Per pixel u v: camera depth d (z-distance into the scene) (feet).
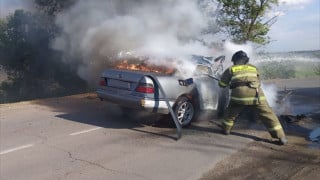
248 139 22.62
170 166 17.88
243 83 22.18
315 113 31.04
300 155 19.81
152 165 17.99
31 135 22.76
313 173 17.19
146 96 22.82
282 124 26.63
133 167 17.70
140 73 23.43
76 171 17.16
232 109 23.16
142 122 26.25
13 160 18.53
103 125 25.31
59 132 23.47
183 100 24.45
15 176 16.58
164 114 24.23
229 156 19.48
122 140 21.94
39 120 26.61
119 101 24.06
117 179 16.26
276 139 22.59
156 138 22.49
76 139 21.99
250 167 17.90
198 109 25.68
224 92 26.96
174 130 24.38
